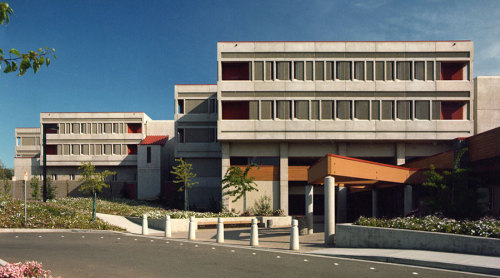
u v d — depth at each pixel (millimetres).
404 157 33281
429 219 13492
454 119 32750
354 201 34562
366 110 32281
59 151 48844
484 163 17609
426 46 32188
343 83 32438
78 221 22969
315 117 32469
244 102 34125
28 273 6555
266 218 26906
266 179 34094
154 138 48938
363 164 16625
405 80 32219
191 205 39844
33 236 17688
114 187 46375
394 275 8531
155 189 45781
